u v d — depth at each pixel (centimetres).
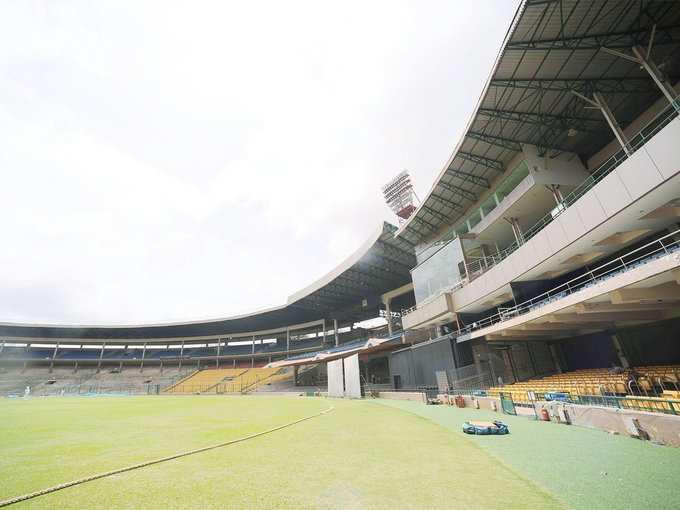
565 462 622
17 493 471
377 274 4662
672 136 1234
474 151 2473
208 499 451
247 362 6794
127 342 7225
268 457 696
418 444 824
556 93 1883
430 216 3316
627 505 423
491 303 2592
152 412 1822
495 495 466
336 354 4350
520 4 1418
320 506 428
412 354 3025
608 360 2152
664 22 1454
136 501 442
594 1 1384
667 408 767
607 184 1495
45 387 5950
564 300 1553
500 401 1453
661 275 1146
